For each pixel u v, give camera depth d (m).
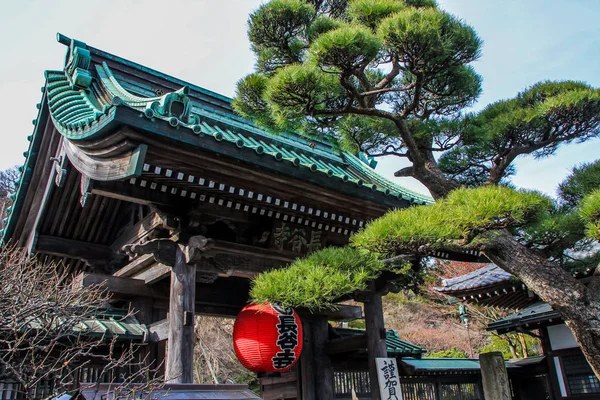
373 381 8.73
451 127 8.22
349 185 7.56
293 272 5.58
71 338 7.21
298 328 7.56
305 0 9.12
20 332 6.13
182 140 5.93
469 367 13.00
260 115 7.39
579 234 6.71
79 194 8.79
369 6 6.73
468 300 11.88
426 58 6.14
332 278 5.34
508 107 7.90
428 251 5.91
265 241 8.07
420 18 5.87
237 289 10.20
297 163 6.91
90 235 9.57
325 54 6.07
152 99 6.59
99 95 8.23
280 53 7.86
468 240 5.75
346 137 8.66
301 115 6.82
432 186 7.52
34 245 8.93
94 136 6.04
